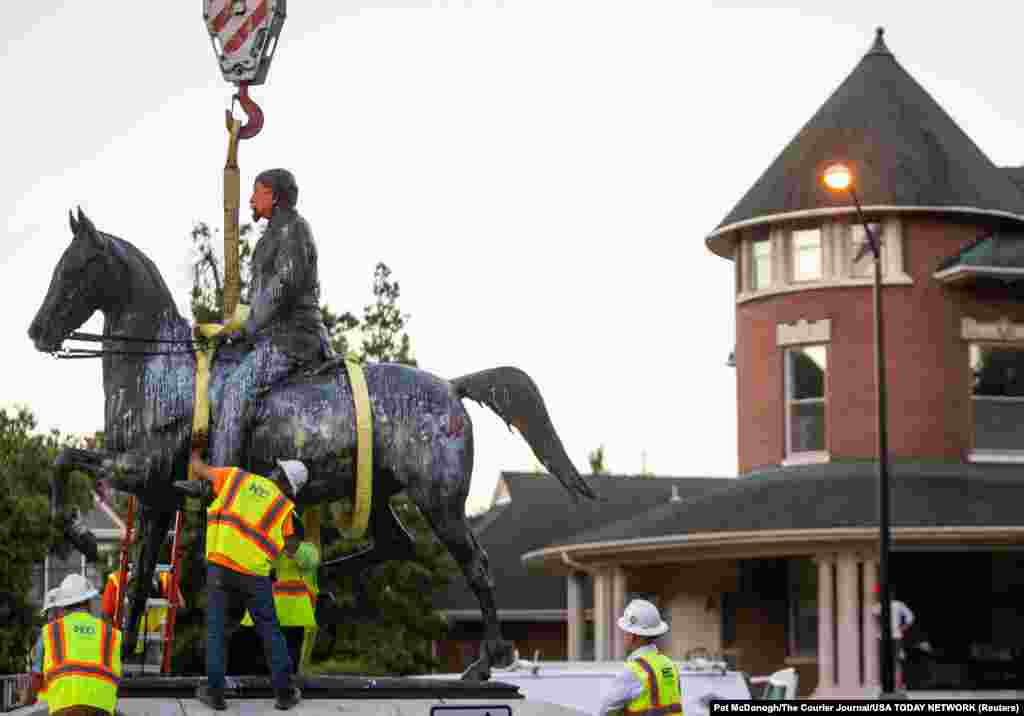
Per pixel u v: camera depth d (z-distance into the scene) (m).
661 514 41.81
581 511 59.09
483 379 14.75
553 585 54.81
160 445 14.08
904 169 41.06
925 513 37.91
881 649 32.69
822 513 38.25
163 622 17.80
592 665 20.33
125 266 14.35
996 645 40.28
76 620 12.09
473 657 53.44
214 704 12.79
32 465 32.38
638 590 43.59
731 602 42.28
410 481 14.13
